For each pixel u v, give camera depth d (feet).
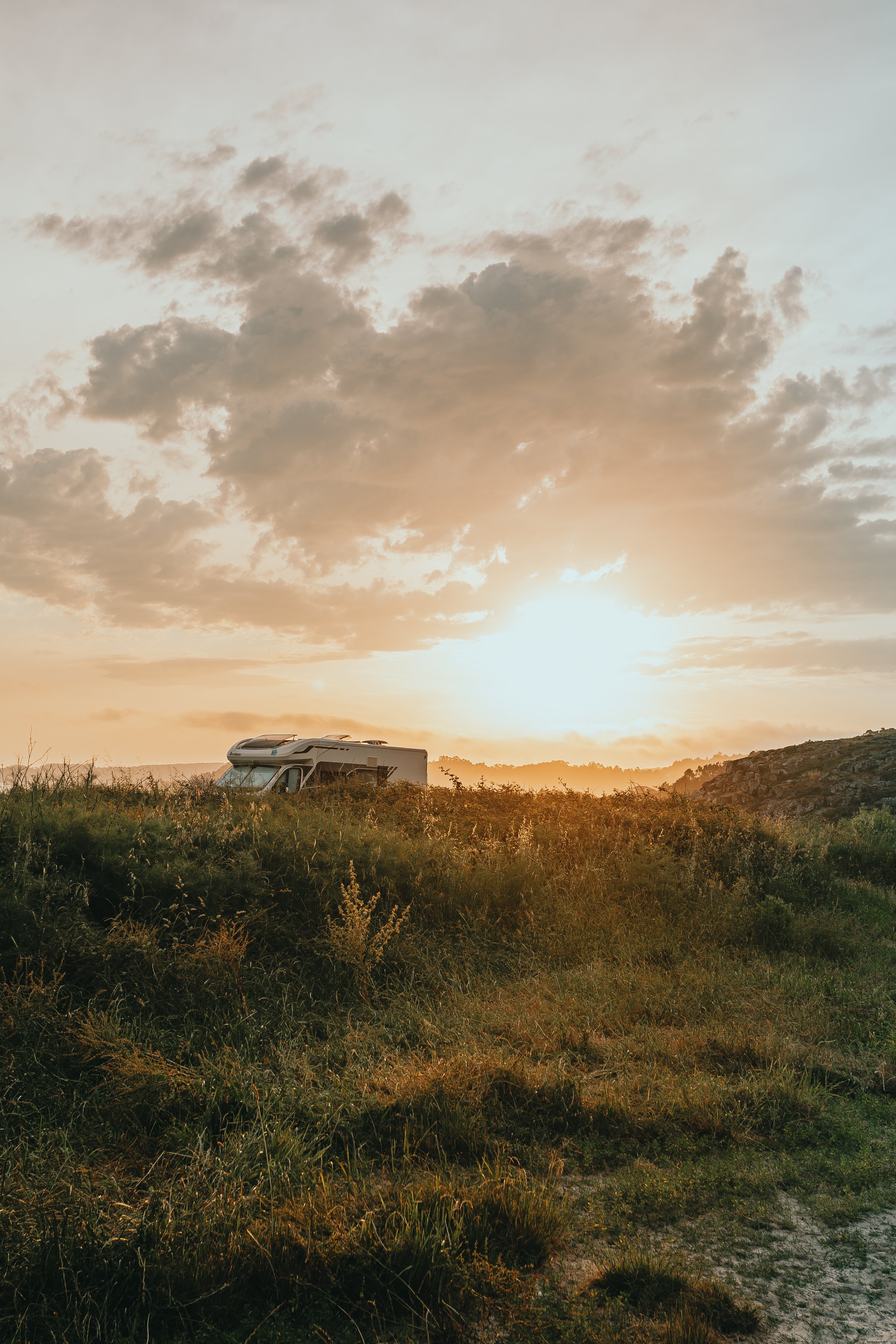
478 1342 9.68
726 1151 15.16
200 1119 14.76
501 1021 21.30
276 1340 9.71
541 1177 13.70
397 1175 13.29
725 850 44.37
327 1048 18.74
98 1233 11.05
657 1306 10.33
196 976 20.71
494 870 33.78
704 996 24.20
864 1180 14.03
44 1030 17.10
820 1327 10.04
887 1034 22.03
